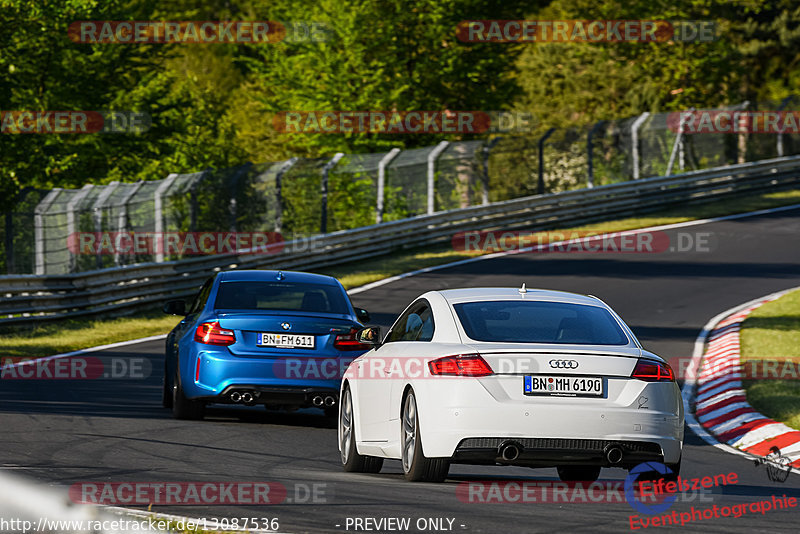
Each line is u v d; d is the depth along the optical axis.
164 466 32.50
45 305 83.19
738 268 104.56
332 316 44.38
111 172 153.62
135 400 51.00
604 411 28.58
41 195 102.69
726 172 149.75
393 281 101.00
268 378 42.94
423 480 30.20
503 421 28.34
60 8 134.50
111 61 145.25
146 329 81.75
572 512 26.00
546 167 151.50
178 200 126.00
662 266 105.81
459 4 170.25
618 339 30.25
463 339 29.67
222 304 44.84
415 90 170.75
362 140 167.50
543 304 31.52
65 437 38.06
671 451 29.17
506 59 175.88
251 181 112.12
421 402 29.34
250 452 36.91
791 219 133.00
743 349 64.81
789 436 41.62
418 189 146.00
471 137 176.38
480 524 23.97
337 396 43.47
